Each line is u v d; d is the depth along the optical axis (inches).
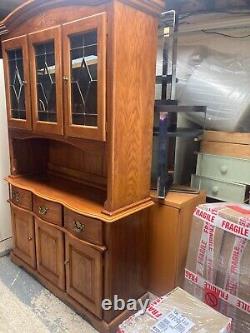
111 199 56.1
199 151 79.1
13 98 75.0
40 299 72.8
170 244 68.1
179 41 91.1
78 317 67.3
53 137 65.5
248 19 77.9
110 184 55.4
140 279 69.5
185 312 49.2
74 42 56.1
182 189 73.6
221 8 76.5
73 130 58.7
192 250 62.3
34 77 65.4
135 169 60.1
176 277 68.9
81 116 57.8
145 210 66.3
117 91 51.4
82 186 78.3
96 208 61.4
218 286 57.9
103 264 59.7
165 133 64.4
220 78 76.0
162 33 75.5
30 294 74.5
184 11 79.7
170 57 74.7
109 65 50.1
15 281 79.7
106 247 58.1
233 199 73.5
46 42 61.0
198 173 78.8
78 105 57.9
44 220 71.6
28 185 78.0
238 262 54.5
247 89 72.7
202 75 77.9
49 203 69.2
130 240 63.2
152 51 58.1
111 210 56.5
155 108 63.7
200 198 71.2
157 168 71.2
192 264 62.4
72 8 54.4
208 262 59.1
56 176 87.7
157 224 69.5
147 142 62.0
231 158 72.6
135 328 45.8
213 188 76.5
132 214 61.7
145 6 52.9
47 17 59.6
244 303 53.9
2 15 93.3
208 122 77.6
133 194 61.2
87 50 54.3
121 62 51.0
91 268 62.0
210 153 76.3
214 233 58.1
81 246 63.0
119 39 49.6
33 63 64.8
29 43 64.3
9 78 73.9
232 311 56.0
